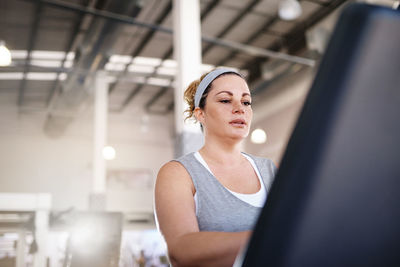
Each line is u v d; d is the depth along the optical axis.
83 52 9.00
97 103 9.95
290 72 9.87
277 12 8.45
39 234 5.75
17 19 8.30
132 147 14.80
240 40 9.62
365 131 0.25
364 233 0.25
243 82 0.96
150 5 8.02
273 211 0.24
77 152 14.11
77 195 13.72
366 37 0.25
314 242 0.24
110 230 4.98
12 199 5.74
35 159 13.62
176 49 4.94
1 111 13.45
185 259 0.48
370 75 0.25
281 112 11.64
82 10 7.41
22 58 10.02
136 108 14.66
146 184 14.48
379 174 0.25
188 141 4.18
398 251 0.26
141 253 9.23
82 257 4.81
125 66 10.90
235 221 0.80
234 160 0.91
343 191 0.25
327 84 0.25
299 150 0.24
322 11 8.41
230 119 0.90
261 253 0.24
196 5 5.07
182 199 0.69
